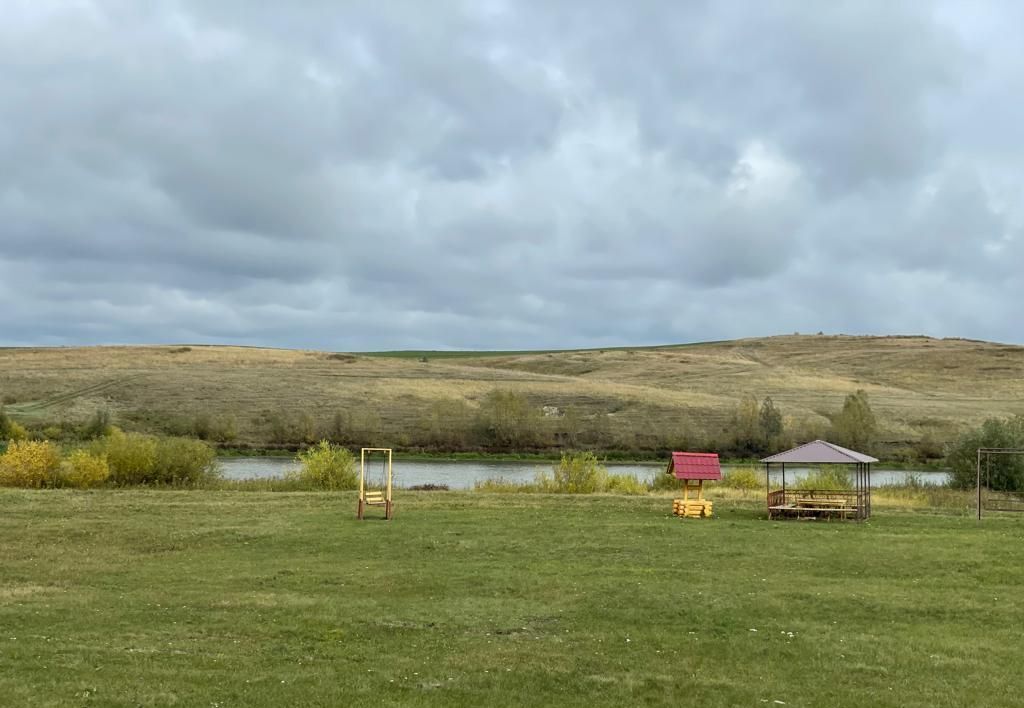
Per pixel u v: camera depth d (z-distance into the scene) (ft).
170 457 133.80
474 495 123.65
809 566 70.08
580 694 38.14
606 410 326.03
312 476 138.62
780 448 287.07
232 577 63.77
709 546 79.41
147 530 85.10
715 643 46.88
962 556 74.38
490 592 59.11
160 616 50.62
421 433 289.94
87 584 60.70
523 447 283.59
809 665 43.19
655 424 309.01
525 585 61.26
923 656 44.88
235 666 40.60
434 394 339.36
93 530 84.38
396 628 48.93
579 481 144.05
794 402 352.69
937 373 440.45
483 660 42.73
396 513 101.19
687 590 59.82
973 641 47.98
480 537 83.35
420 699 36.76
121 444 131.95
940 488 155.74
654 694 38.29
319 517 96.07
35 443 131.85
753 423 290.76
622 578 64.08
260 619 50.29
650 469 242.78
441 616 51.93
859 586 62.08
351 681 38.88
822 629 50.08
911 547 79.15
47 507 97.40
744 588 60.95
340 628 48.55
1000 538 85.35
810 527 94.12
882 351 508.53
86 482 125.70
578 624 50.65
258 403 314.55
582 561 71.56
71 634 45.65
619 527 90.89
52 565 67.56
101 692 35.86
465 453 276.82
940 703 37.81
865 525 96.78
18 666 39.14
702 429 302.66
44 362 384.68
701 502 104.88
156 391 324.39
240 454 260.42
